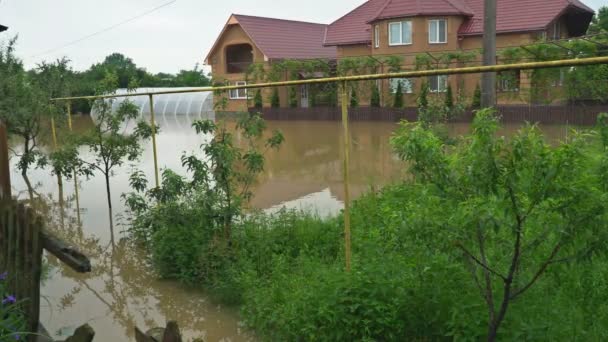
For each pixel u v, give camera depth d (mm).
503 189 3398
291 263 6070
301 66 31484
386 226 4938
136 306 6125
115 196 11461
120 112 10023
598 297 4422
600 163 3334
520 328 3789
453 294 4164
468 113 22438
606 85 20375
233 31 39469
